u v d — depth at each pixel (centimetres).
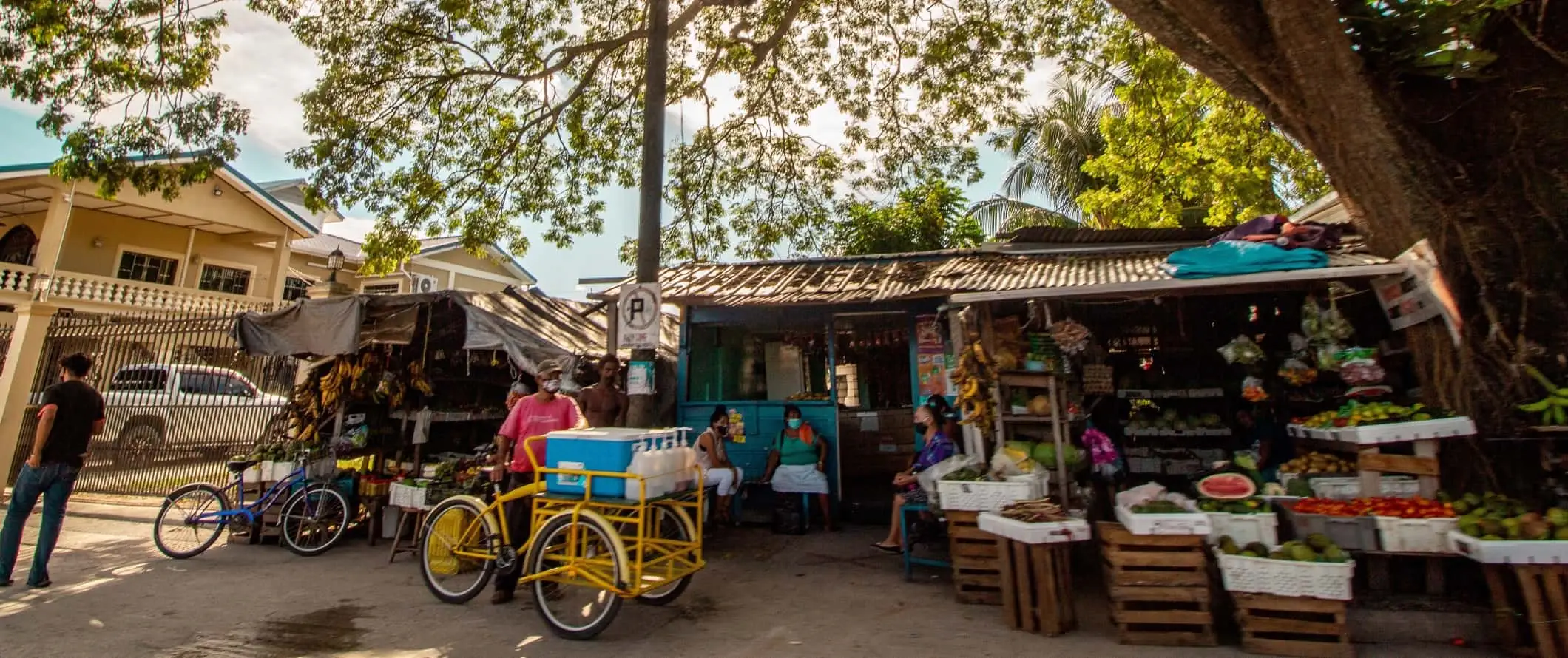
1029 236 905
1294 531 452
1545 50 479
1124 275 661
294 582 573
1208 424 742
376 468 774
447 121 1073
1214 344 791
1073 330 560
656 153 697
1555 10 487
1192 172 1297
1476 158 491
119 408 986
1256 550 413
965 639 431
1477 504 425
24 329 987
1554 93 479
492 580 539
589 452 470
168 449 970
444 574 524
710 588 552
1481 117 495
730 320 859
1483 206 477
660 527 516
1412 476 464
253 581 576
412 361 827
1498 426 452
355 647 428
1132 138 1323
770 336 884
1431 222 482
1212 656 396
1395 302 509
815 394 864
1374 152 489
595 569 449
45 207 1773
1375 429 457
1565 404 423
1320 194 1271
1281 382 731
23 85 769
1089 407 754
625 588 433
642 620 477
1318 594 385
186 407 973
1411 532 418
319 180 970
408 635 449
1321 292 568
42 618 480
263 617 484
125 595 534
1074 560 604
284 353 748
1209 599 413
